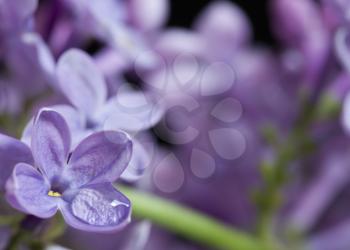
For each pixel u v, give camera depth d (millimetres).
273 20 274
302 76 272
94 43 256
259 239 270
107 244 268
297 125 272
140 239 245
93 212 199
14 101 237
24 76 235
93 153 202
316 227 299
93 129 218
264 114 293
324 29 266
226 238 260
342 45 234
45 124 201
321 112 269
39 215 197
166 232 290
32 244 216
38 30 247
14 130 237
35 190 200
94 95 220
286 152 272
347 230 298
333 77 267
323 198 298
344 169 296
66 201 200
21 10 229
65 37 248
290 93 288
